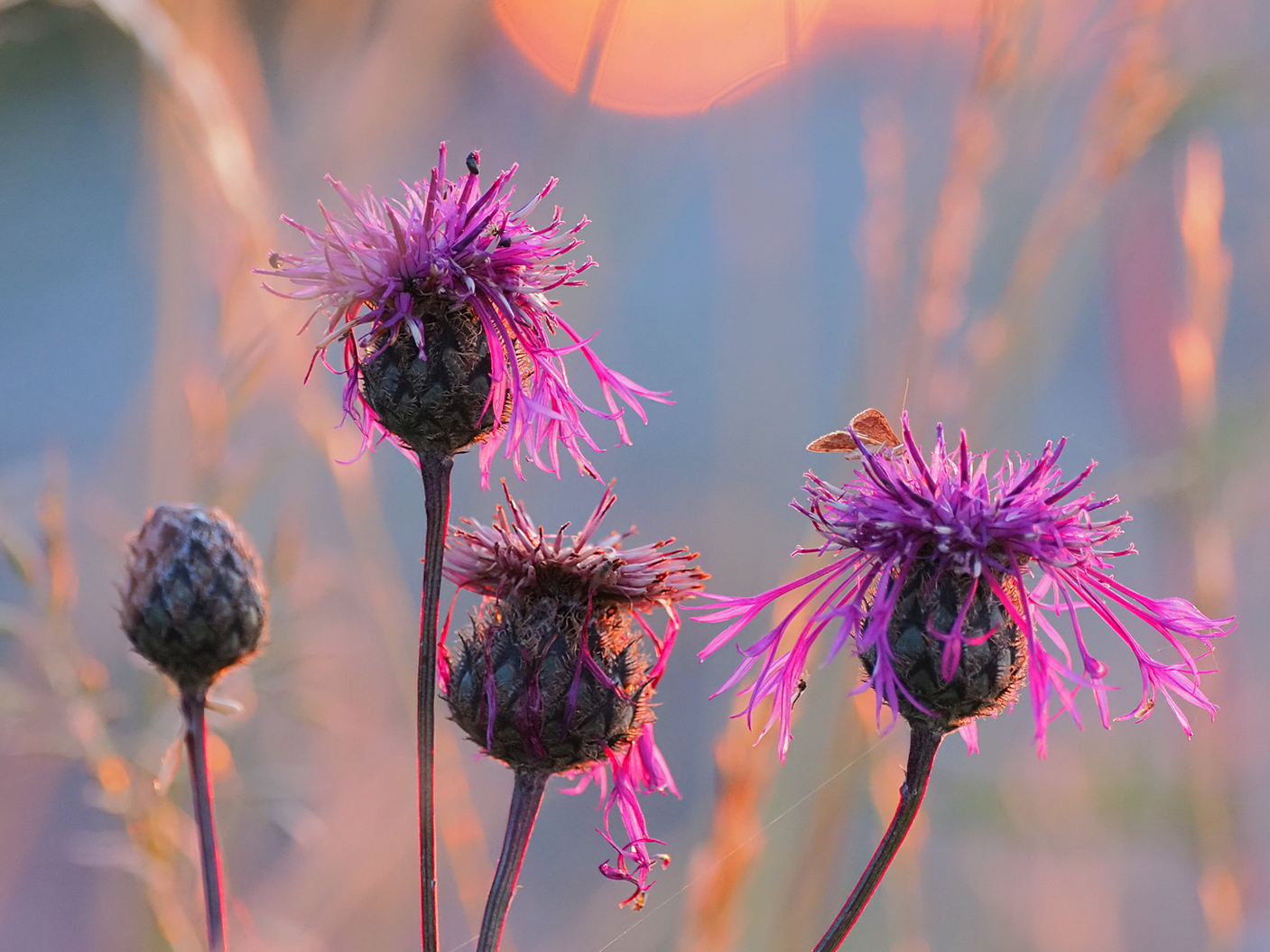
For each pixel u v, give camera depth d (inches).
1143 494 30.5
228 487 29.2
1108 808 31.0
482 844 29.5
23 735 28.1
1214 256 30.3
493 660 25.7
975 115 30.0
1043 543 25.4
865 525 25.4
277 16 31.1
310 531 30.9
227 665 26.0
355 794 30.4
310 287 25.7
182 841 28.7
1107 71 30.3
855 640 25.5
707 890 28.1
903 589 25.4
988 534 25.4
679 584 26.0
